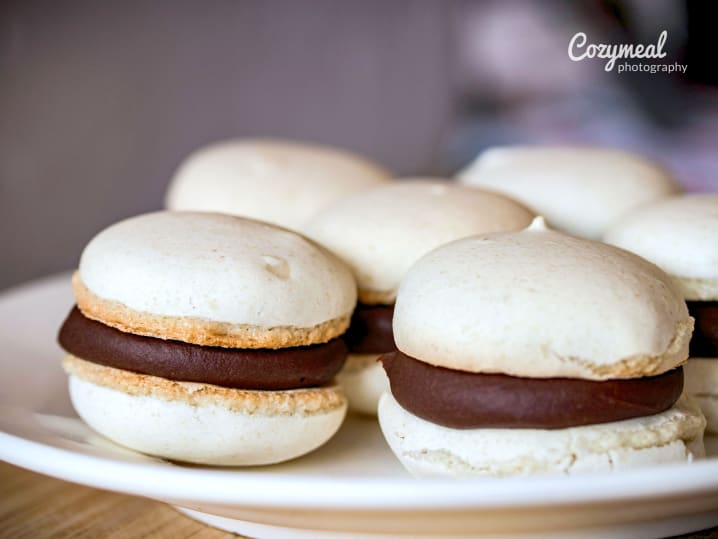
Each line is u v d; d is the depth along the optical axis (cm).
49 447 15
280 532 15
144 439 16
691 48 35
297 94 41
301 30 40
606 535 14
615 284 14
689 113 36
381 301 18
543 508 13
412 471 15
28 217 38
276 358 16
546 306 14
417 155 41
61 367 21
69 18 37
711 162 36
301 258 16
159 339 16
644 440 14
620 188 21
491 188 22
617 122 37
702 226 17
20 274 39
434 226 18
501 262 15
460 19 39
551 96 38
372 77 41
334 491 13
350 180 23
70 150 38
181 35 39
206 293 15
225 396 16
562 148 23
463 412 14
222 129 40
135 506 17
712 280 17
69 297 23
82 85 38
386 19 40
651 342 14
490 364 14
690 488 13
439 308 15
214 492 13
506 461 14
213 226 17
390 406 16
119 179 39
